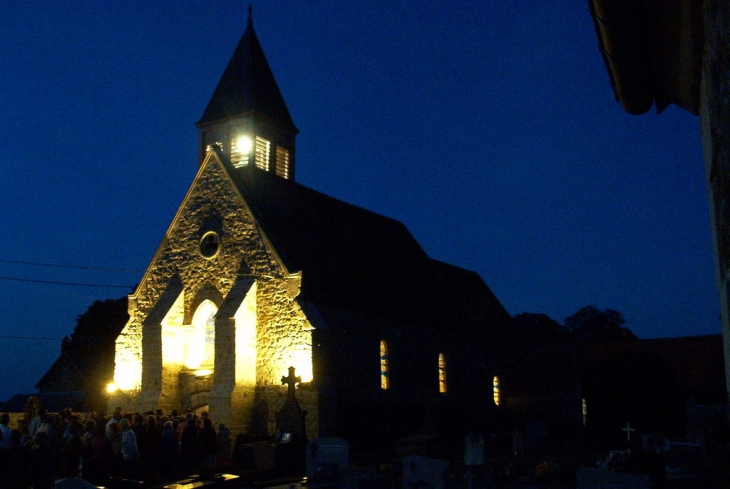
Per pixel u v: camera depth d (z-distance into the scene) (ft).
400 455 88.99
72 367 181.57
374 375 119.34
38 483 61.82
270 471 89.71
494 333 169.58
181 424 87.81
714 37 18.94
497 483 71.56
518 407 162.09
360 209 155.43
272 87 136.56
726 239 20.17
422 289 148.56
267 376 108.88
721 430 118.62
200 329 117.50
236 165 129.59
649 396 118.11
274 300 110.42
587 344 169.37
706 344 155.94
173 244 122.83
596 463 83.41
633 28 24.09
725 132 18.66
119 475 73.92
